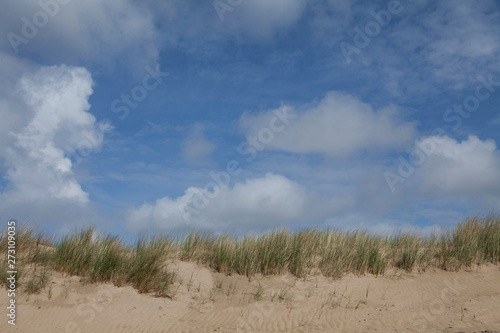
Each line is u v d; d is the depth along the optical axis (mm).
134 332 7043
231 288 8734
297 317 7715
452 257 9758
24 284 7715
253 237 10141
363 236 10664
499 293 8312
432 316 7484
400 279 9250
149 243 9375
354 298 8445
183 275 8953
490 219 10922
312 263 9633
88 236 9188
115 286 8195
